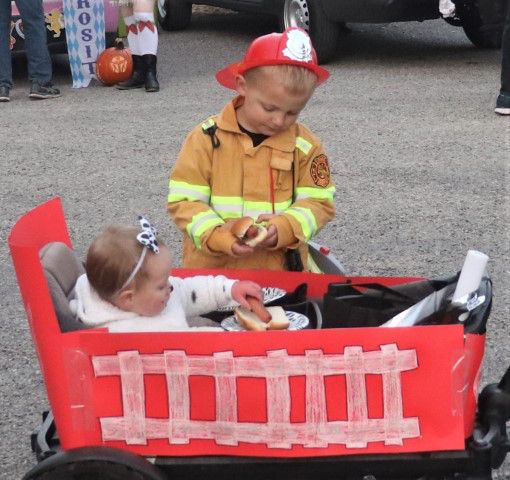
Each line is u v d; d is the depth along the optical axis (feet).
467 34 35.94
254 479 9.54
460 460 9.29
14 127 27.86
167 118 28.17
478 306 9.70
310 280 11.48
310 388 9.18
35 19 30.81
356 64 34.27
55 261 10.37
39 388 13.56
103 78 32.76
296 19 34.45
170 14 43.14
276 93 10.80
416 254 17.76
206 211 11.39
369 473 9.37
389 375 9.12
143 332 9.32
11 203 21.31
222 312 11.07
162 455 9.42
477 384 9.71
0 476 11.58
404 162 23.04
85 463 9.18
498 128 25.54
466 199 20.44
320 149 11.81
